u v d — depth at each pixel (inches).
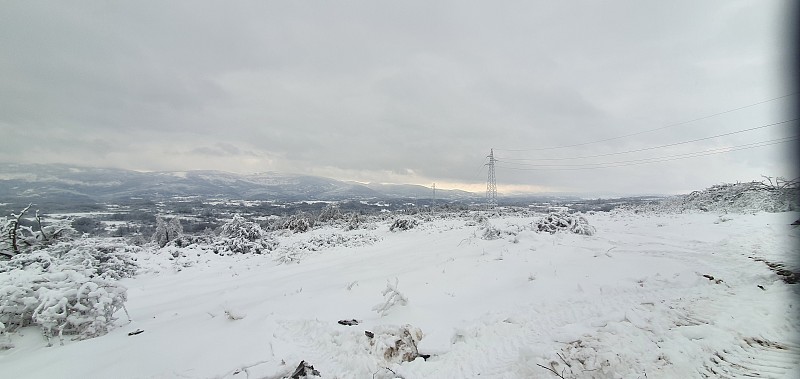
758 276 349.1
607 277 390.0
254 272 574.9
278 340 263.4
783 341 227.0
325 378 219.0
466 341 265.4
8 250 471.2
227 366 228.2
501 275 428.8
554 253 513.3
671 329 247.6
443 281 416.8
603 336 240.1
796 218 618.8
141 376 218.2
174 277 544.1
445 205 2096.5
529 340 256.2
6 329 282.4
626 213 1098.1
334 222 1389.0
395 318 297.3
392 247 764.6
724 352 217.5
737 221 665.6
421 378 220.5
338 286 412.8
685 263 427.5
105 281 319.3
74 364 232.4
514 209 1827.0
